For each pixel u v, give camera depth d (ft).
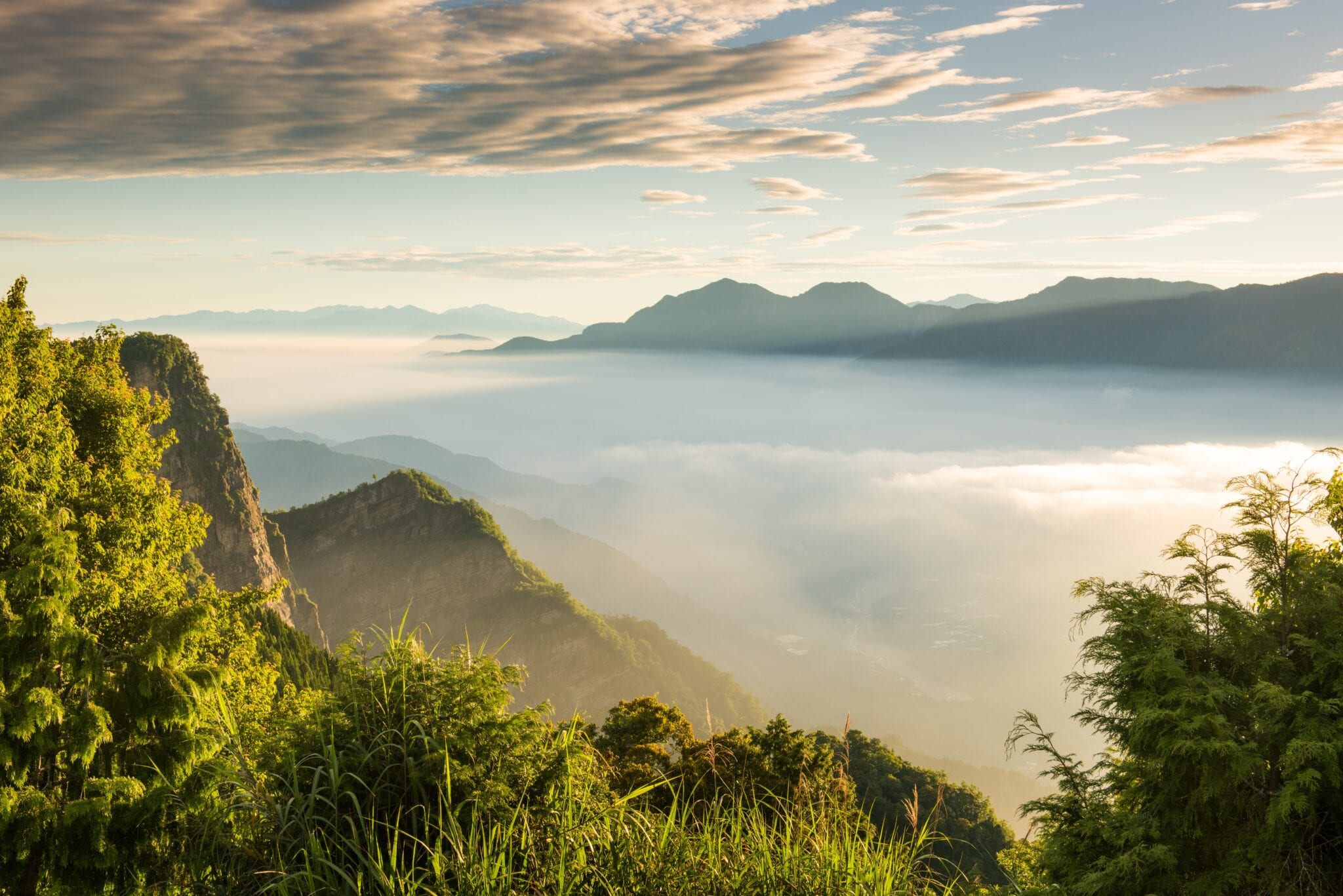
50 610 28.63
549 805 14.34
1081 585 31.71
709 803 15.28
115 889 24.52
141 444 57.21
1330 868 24.77
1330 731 24.85
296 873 12.18
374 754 14.53
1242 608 28.66
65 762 33.81
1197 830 27.14
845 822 15.43
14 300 53.31
